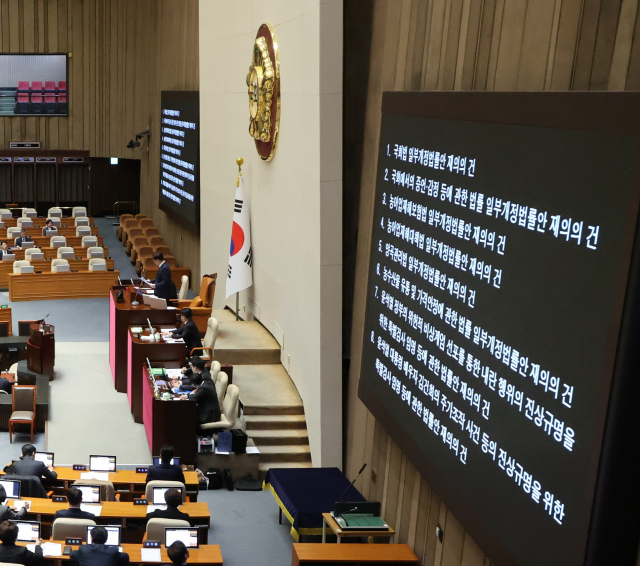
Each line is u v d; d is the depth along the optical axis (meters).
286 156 14.45
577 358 5.39
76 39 32.81
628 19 5.36
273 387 14.47
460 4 8.23
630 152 4.90
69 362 17.50
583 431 5.27
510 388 6.36
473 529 7.00
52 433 13.84
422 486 9.04
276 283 15.60
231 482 12.49
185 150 23.89
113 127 33.66
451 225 7.70
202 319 17.38
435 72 8.88
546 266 5.85
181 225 25.19
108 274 23.78
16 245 25.44
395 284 9.34
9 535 8.13
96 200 34.97
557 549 5.54
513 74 6.97
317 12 11.77
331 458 12.44
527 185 6.20
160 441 12.52
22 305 22.53
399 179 9.28
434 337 8.06
